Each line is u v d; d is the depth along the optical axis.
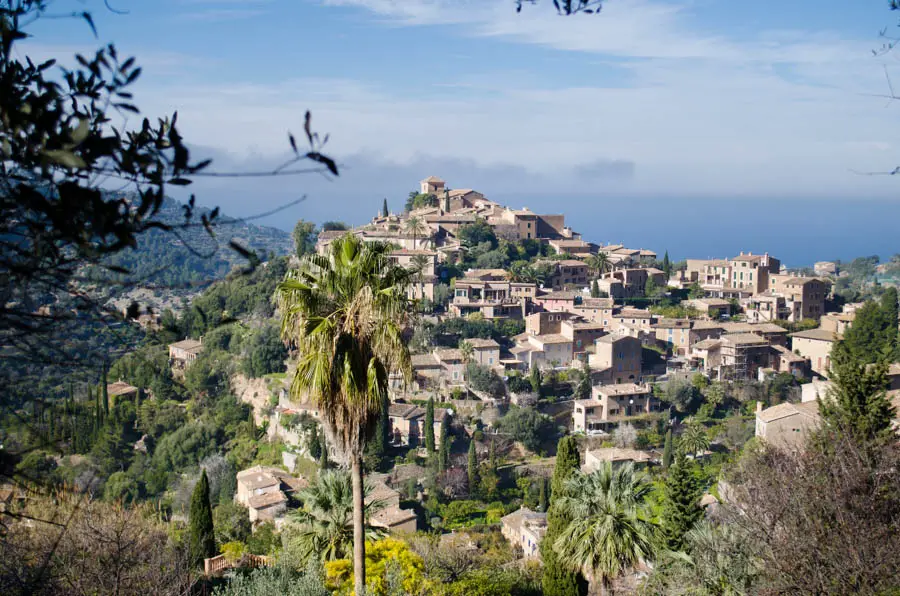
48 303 6.87
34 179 6.31
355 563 24.58
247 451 125.06
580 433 124.75
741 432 116.88
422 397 130.12
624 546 34.56
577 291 181.25
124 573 26.39
